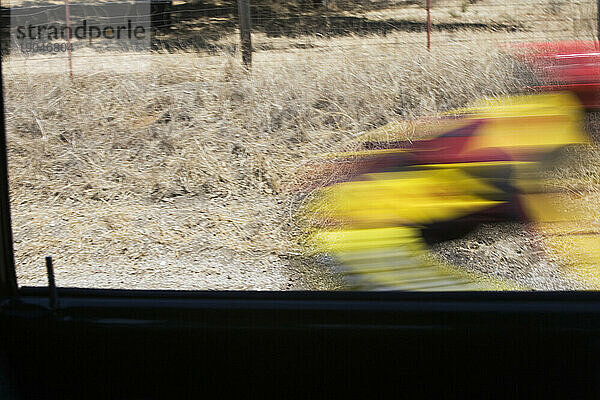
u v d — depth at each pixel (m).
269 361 1.82
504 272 3.81
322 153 6.07
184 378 1.83
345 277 3.90
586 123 4.27
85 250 4.79
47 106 6.95
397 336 1.80
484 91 5.64
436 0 10.25
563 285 3.82
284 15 9.37
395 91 6.79
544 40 8.56
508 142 4.05
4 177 1.83
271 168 5.90
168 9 9.42
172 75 7.83
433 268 3.80
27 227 5.11
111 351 1.83
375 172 3.98
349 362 1.81
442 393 1.79
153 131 6.60
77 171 6.04
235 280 4.27
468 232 3.89
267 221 5.07
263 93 7.12
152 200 5.68
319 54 8.38
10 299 1.87
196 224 5.14
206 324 1.84
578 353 1.76
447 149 3.96
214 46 8.65
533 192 4.05
